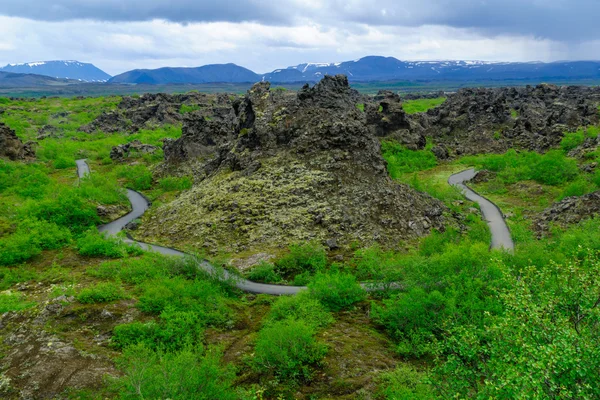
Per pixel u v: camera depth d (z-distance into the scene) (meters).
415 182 86.25
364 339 35.50
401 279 44.19
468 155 128.50
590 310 19.09
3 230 62.72
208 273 48.69
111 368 30.28
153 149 130.75
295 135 75.44
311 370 31.19
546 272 22.61
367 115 132.38
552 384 15.73
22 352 31.62
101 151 133.88
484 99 152.62
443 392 21.41
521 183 92.88
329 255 55.03
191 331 36.22
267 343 31.55
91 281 46.66
